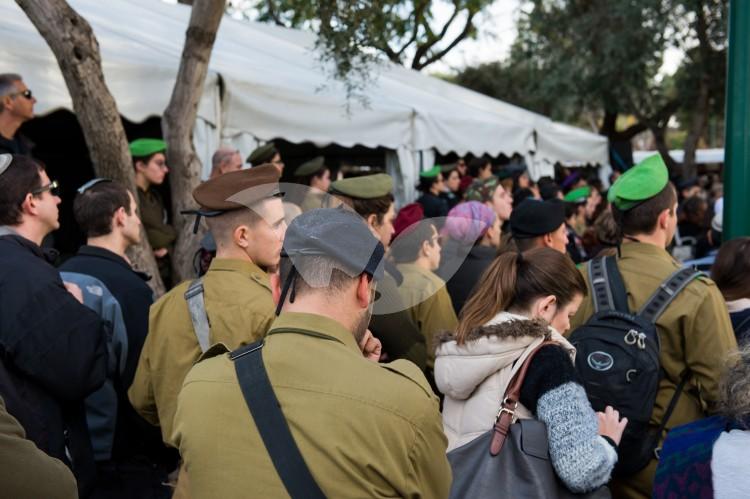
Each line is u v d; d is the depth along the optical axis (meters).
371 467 1.18
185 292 2.18
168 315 2.19
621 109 17.02
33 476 1.15
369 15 4.52
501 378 1.98
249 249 2.11
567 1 17.64
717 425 1.64
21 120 3.85
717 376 2.26
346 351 1.29
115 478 2.54
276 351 1.30
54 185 2.45
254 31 8.20
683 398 2.37
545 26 18.05
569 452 1.80
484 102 10.95
